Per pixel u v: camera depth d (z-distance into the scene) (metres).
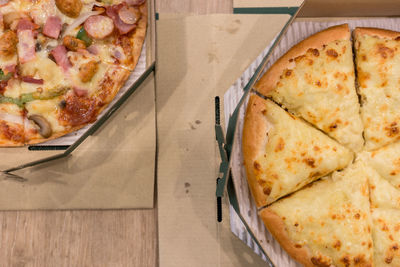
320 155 0.52
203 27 0.61
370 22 0.58
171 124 0.60
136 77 0.59
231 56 0.61
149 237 0.59
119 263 0.59
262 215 0.52
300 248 0.51
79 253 0.59
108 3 0.59
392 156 0.53
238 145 0.54
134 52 0.58
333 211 0.51
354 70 0.55
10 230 0.58
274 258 0.53
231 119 0.53
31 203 0.58
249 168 0.52
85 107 0.57
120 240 0.59
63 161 0.59
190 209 0.59
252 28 0.62
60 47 0.57
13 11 0.58
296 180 0.52
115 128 0.59
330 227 0.51
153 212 0.59
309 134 0.52
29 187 0.58
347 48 0.54
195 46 0.61
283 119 0.52
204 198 0.59
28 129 0.57
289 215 0.51
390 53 0.53
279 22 0.62
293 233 0.51
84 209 0.59
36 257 0.58
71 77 0.57
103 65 0.58
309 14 0.57
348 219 0.51
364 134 0.54
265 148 0.52
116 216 0.59
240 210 0.50
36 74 0.57
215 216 0.59
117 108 0.59
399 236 0.52
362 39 0.55
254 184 0.52
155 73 0.60
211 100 0.60
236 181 0.53
